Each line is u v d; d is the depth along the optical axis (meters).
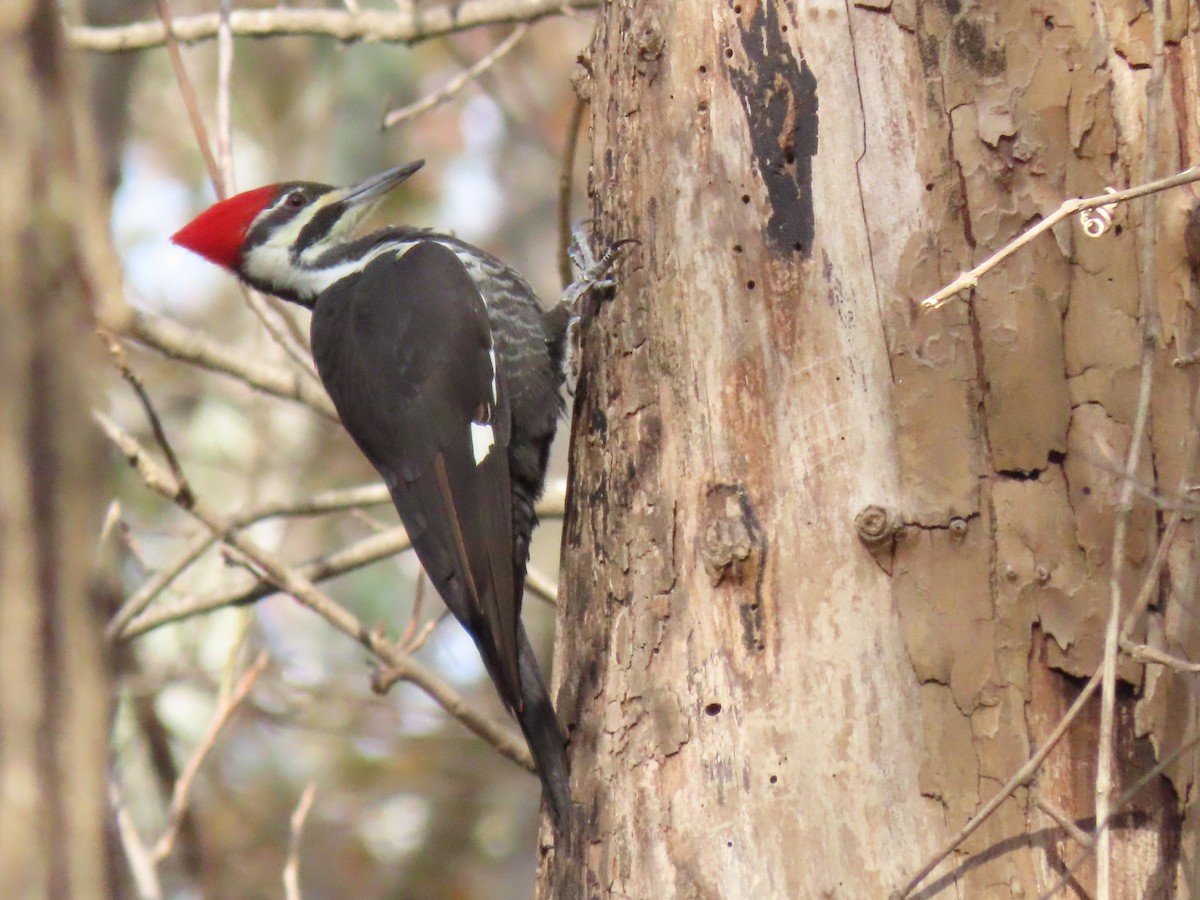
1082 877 6.76
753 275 7.61
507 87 23.59
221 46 11.61
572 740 7.98
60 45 4.41
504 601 9.16
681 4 8.00
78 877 4.13
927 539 7.10
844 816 6.97
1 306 4.23
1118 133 7.41
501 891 19.72
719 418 7.57
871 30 7.57
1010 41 7.44
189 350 11.20
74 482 4.27
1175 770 6.87
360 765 19.47
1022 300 7.18
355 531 20.09
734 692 7.28
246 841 18.55
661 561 7.63
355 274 10.84
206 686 15.43
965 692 6.95
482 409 9.72
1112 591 6.62
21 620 4.14
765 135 7.68
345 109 22.92
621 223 8.25
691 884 7.21
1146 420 7.13
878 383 7.29
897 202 7.43
